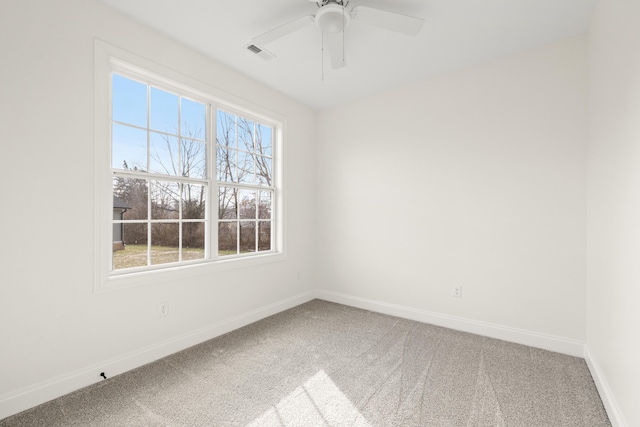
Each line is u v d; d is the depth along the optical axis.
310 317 3.32
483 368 2.23
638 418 1.32
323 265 4.03
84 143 1.96
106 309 2.07
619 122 1.61
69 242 1.89
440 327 3.04
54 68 1.82
